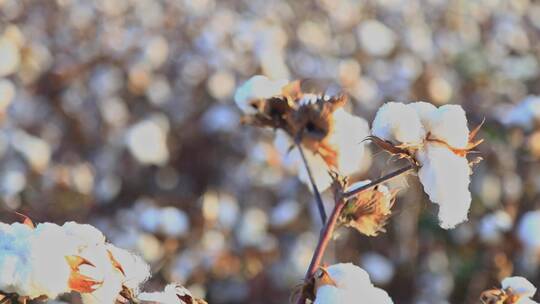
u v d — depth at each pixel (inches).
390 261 223.6
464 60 325.7
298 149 85.9
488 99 293.7
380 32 326.0
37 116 273.1
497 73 319.0
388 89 288.4
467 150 72.8
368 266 219.3
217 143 263.1
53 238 63.4
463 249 208.5
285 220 220.8
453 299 214.4
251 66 294.4
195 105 282.4
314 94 87.4
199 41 308.5
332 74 293.1
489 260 182.2
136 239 179.2
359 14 362.0
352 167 83.0
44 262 61.9
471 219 211.9
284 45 325.1
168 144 264.8
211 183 257.1
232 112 269.6
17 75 286.7
